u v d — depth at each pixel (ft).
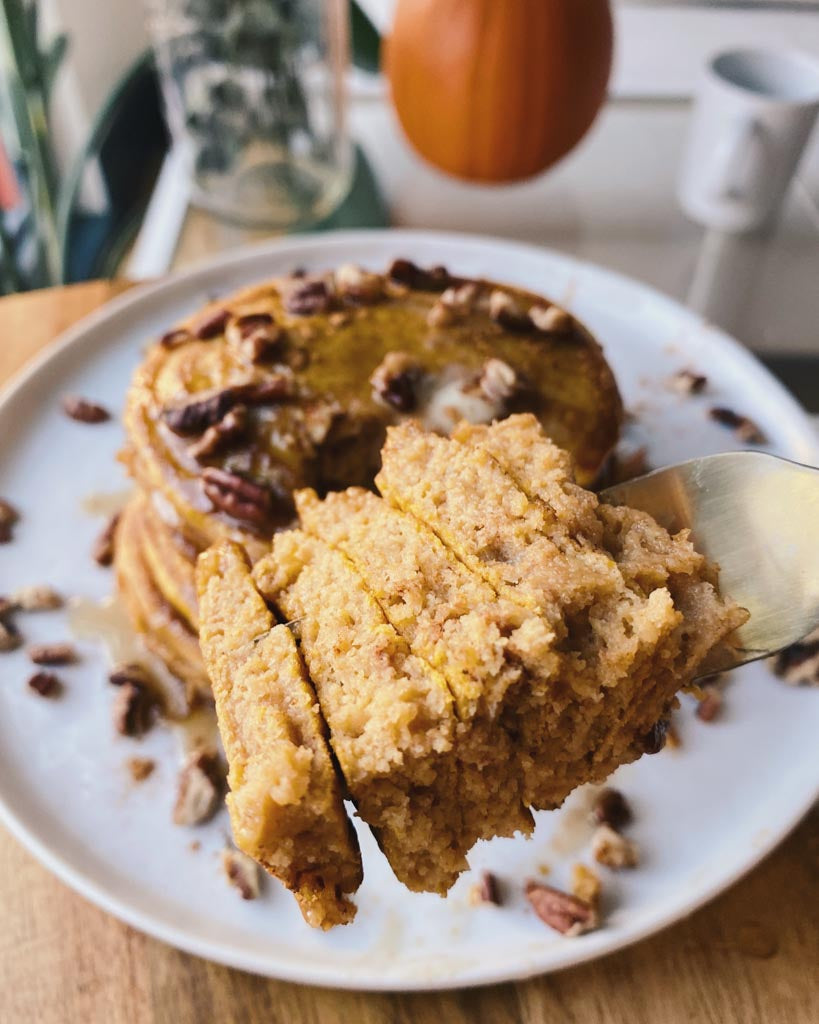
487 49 2.07
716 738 1.39
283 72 2.19
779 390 1.78
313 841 0.96
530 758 1.03
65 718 1.43
